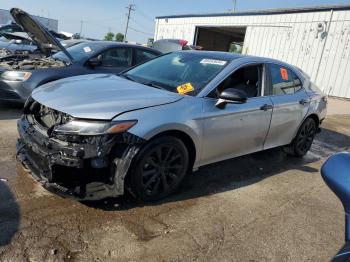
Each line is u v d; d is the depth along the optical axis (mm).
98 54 7082
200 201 3910
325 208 4160
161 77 4418
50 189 3273
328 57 16812
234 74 4441
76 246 2852
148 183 3564
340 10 16203
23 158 3674
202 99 3953
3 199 3414
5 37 12430
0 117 6191
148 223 3314
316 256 3180
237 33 25141
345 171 1761
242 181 4664
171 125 3535
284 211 3957
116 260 2756
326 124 9648
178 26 25781
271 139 5078
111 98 3523
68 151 3129
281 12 18734
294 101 5293
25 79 6270
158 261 2807
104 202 3576
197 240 3156
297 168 5504
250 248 3148
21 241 2818
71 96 3553
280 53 18953
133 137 3285
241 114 4320
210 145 4070
